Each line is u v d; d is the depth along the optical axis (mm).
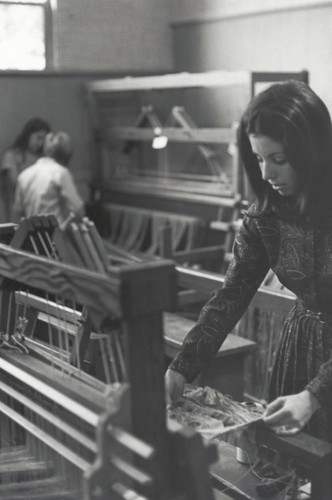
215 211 5715
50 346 2037
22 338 2055
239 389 3607
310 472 1689
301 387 1960
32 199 5602
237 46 6305
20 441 1908
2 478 1695
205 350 1839
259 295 2939
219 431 1631
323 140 1608
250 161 1779
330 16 5559
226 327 1875
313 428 1925
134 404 1408
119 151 6895
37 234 1847
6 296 2006
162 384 1436
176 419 1702
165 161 6848
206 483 1440
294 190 1685
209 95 6609
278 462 1717
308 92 1604
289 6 5801
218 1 6293
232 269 1924
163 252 4707
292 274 1851
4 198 6410
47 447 1756
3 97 6359
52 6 5188
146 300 1378
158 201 6270
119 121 6867
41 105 6547
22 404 1862
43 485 1662
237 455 2031
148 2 5875
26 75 6363
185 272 3236
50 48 5344
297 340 1952
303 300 1909
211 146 6488
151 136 6168
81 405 1548
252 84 5199
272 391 2068
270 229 1836
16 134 6461
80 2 5113
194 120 6801
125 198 6629
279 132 1577
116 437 1375
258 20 6102
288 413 1556
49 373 1788
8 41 5469
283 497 1786
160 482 1449
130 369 1396
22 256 1630
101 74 6684
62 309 2041
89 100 6637
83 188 6891
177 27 6305
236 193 5457
